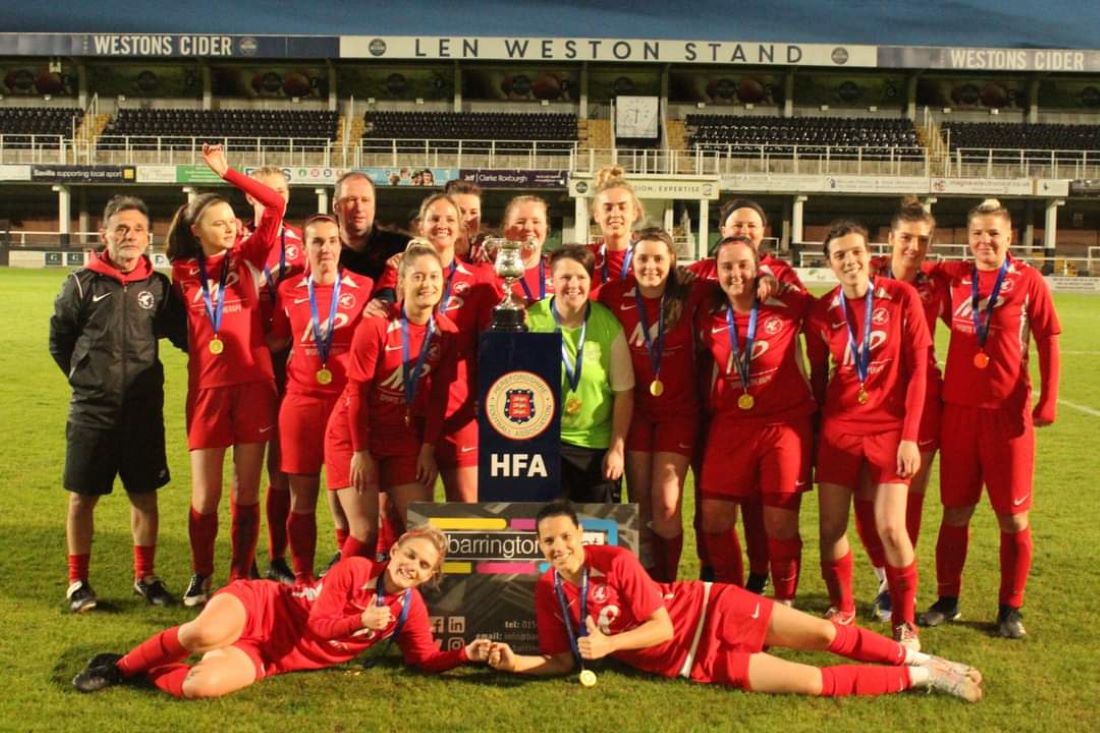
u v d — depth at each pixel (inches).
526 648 170.9
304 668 161.9
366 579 160.9
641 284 183.9
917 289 195.5
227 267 198.7
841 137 1504.7
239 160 1336.1
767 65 1528.1
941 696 155.5
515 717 146.8
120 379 191.0
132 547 229.8
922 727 144.9
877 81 1616.6
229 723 144.1
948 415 189.6
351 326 197.6
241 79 1594.5
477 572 170.6
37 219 1497.3
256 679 157.5
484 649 159.5
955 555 189.6
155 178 1332.4
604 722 145.3
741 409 183.5
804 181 1330.0
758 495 189.3
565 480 189.3
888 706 151.8
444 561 170.4
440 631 170.6
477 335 195.0
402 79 1596.9
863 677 154.9
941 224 1496.1
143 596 196.7
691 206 1444.4
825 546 184.7
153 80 1589.6
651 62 1513.3
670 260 185.9
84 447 189.8
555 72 1587.1
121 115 1507.1
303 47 1503.4
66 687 154.9
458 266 196.7
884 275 207.5
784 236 1492.4
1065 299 1146.7
